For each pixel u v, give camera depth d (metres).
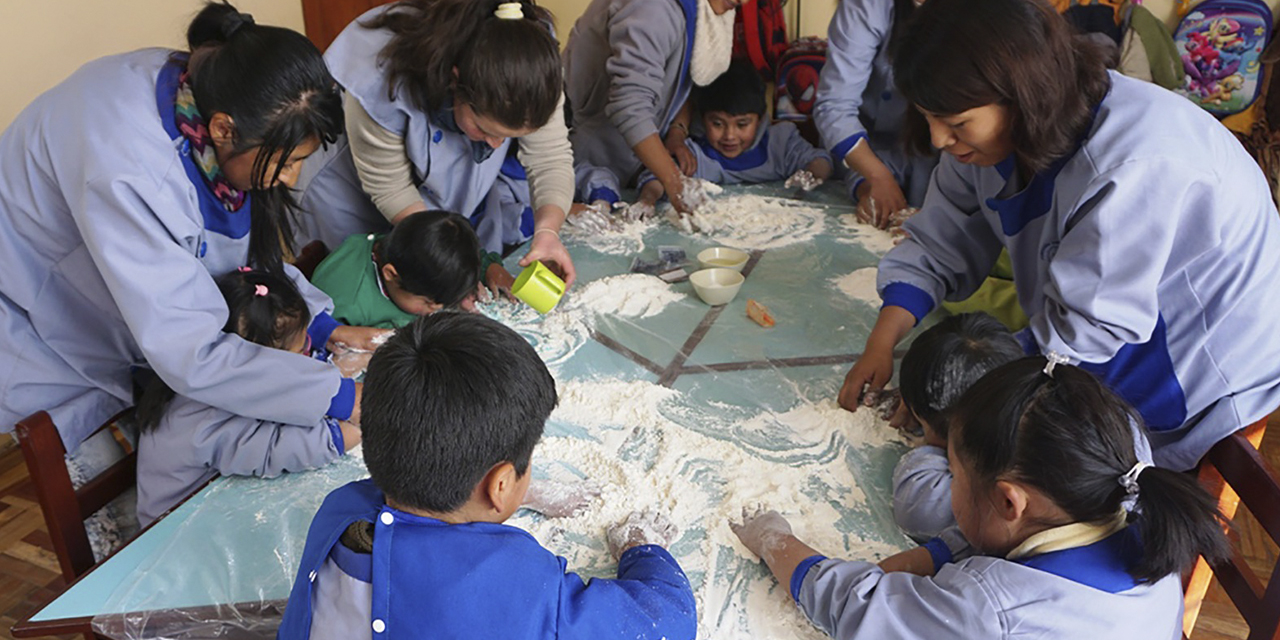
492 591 0.92
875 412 1.54
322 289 1.92
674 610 1.04
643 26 2.45
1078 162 1.26
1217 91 3.04
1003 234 1.55
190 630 1.13
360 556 0.94
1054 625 0.95
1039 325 1.39
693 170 2.78
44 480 1.34
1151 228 1.23
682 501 1.34
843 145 2.45
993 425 1.00
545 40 1.60
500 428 0.94
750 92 2.74
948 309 1.94
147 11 3.06
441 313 1.03
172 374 1.34
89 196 1.26
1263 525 1.26
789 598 1.17
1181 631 1.08
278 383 1.37
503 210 2.42
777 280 2.08
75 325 1.51
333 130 1.37
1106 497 0.96
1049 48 1.17
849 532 1.28
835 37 2.43
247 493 1.37
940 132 1.29
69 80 1.36
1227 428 1.40
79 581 1.19
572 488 1.35
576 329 1.85
